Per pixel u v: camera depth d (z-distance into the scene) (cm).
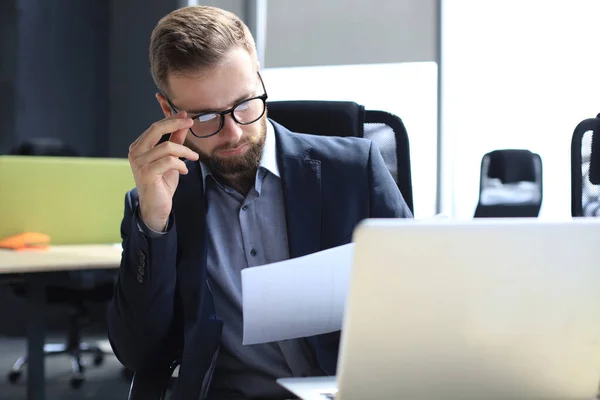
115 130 604
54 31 590
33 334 322
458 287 85
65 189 363
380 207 148
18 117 577
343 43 523
